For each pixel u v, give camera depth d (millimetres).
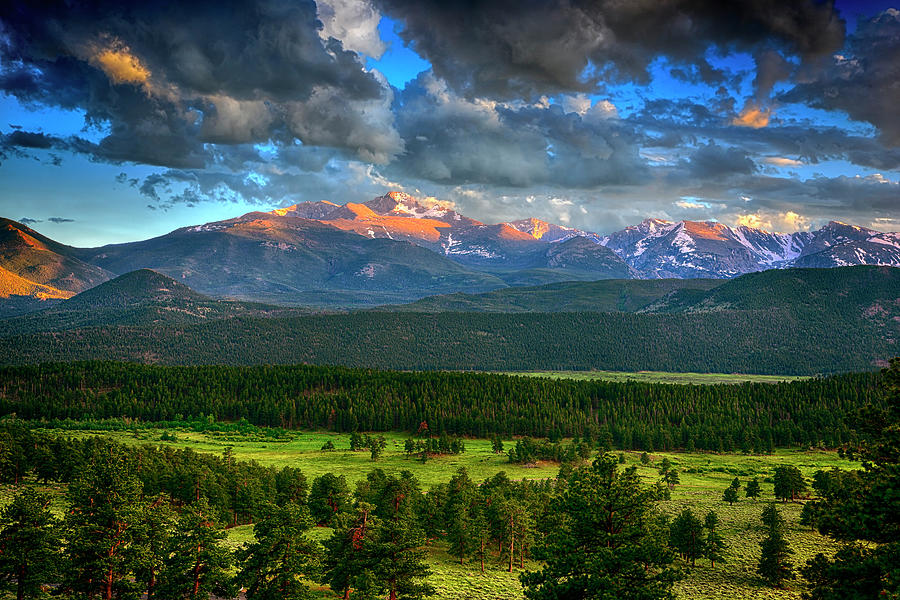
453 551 106875
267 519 68625
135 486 77625
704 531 109250
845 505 42906
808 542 115250
